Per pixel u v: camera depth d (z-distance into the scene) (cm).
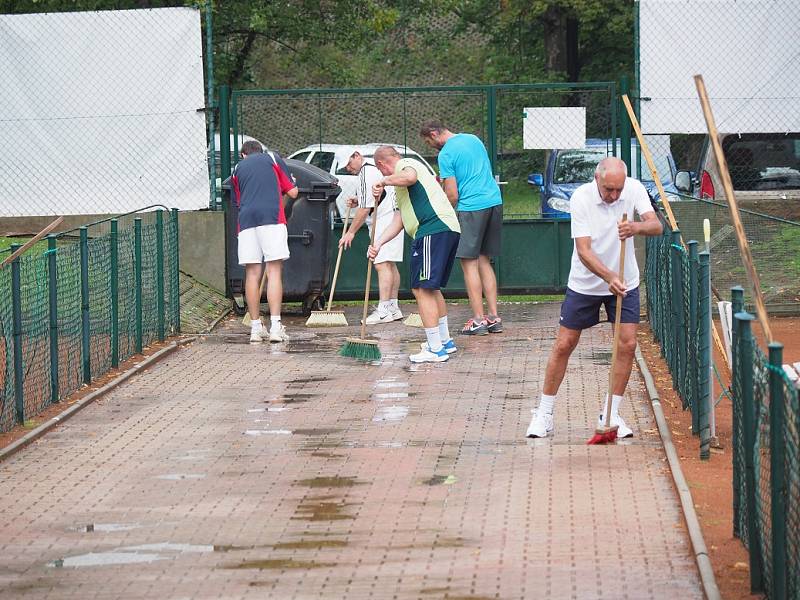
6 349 1583
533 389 1812
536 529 1141
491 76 6016
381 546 1103
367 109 3000
